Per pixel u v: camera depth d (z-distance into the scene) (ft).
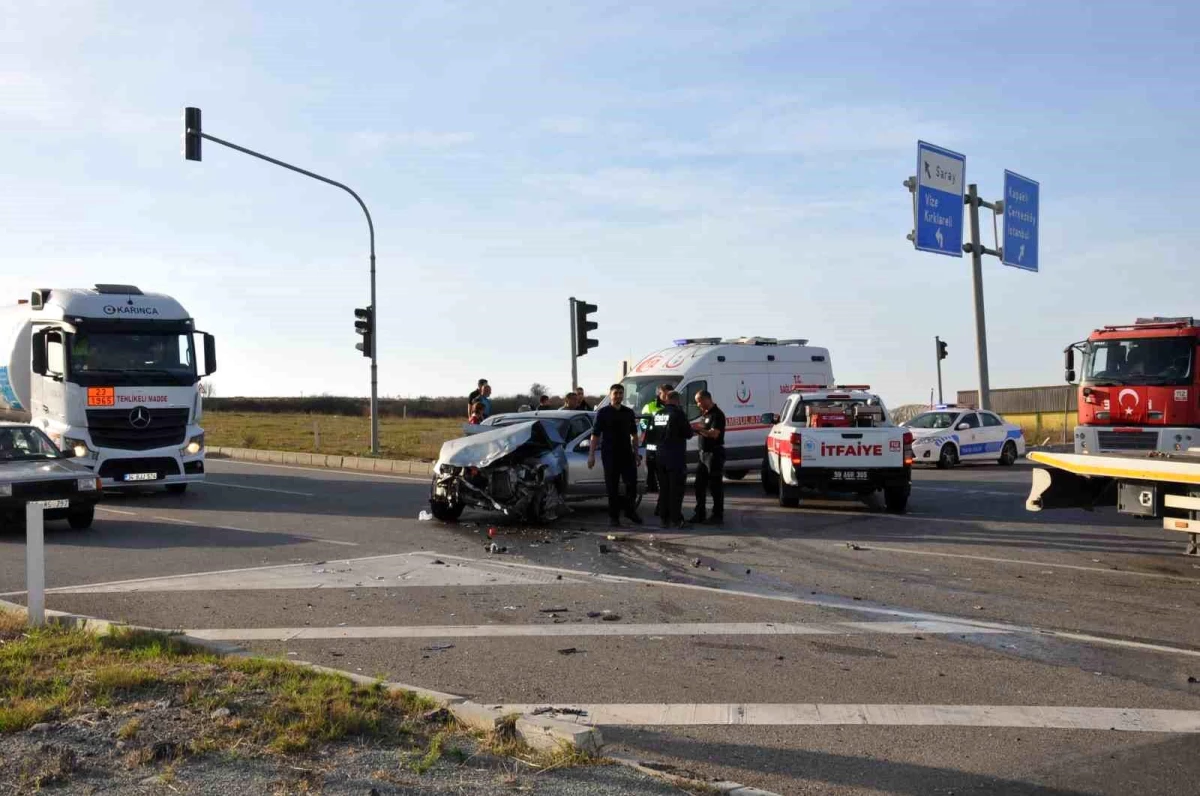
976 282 104.06
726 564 37.24
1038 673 22.63
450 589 31.81
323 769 15.35
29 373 59.88
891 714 19.67
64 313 57.00
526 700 20.34
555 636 25.73
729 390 69.72
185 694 18.48
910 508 55.93
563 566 36.60
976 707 20.15
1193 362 54.65
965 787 16.03
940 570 36.09
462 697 19.21
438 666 22.72
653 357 73.87
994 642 25.40
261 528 46.88
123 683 18.97
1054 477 38.63
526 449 48.75
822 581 33.91
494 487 47.14
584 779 15.33
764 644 25.08
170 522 49.03
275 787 14.67
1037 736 18.47
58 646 21.90
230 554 38.91
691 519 49.93
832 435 52.54
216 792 14.48
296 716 17.48
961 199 100.63
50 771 14.98
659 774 15.62
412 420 182.19
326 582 32.86
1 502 42.55
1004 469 89.30
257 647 24.14
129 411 57.21
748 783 16.12
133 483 57.31
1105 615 28.66
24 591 31.30
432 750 16.03
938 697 20.80
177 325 59.77
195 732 16.65
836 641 25.43
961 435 91.86
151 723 17.02
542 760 16.02
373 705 18.29
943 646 24.99
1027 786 16.10
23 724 16.89
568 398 62.80
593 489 52.31
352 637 25.38
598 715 19.43
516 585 32.53
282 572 34.73
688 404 67.92
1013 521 50.14
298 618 27.53
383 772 15.29
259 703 18.13
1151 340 56.08
